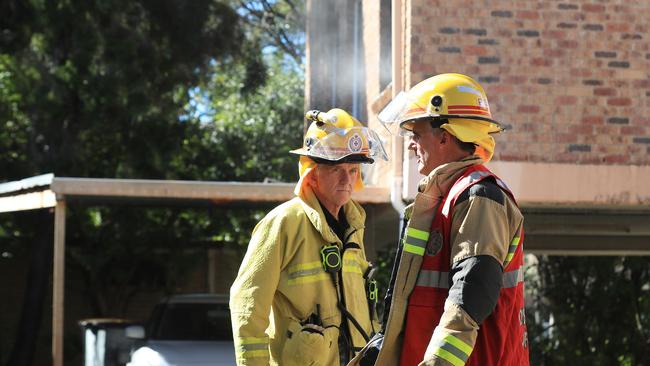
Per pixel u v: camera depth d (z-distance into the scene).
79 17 14.09
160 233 15.68
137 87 14.14
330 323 4.28
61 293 9.03
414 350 3.08
